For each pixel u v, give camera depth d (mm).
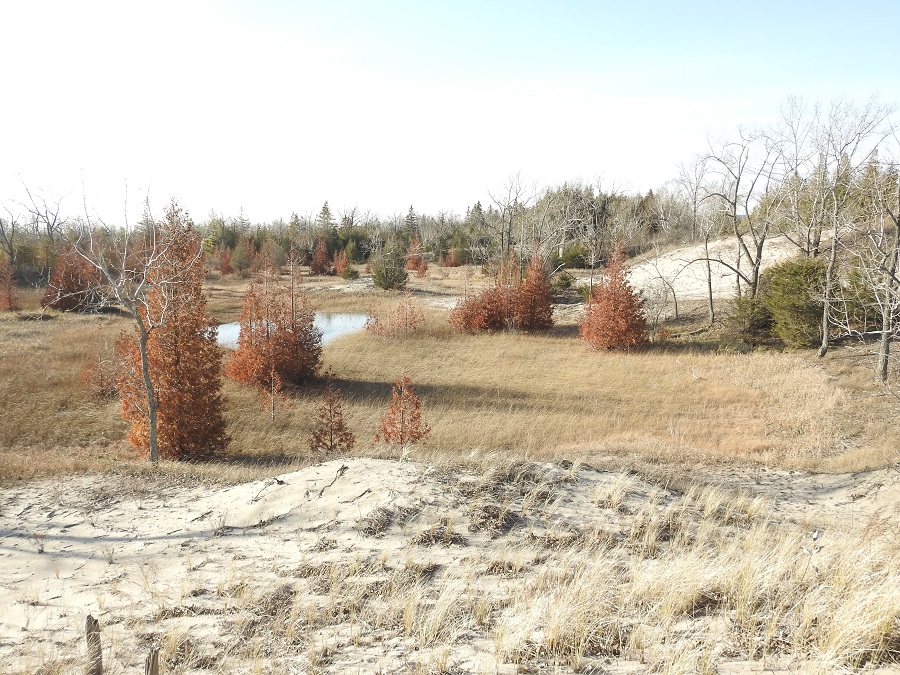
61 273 45438
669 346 36750
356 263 100250
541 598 6250
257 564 8148
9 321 41125
